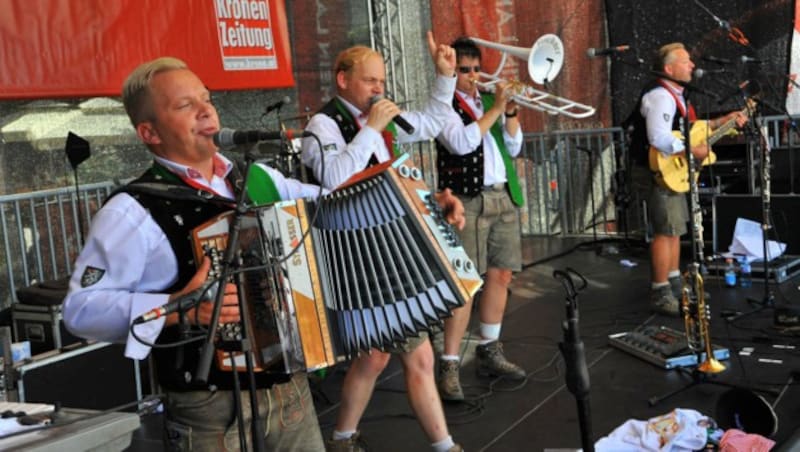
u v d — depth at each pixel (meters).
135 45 5.97
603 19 8.95
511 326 5.86
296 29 7.54
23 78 5.34
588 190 9.27
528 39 9.02
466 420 4.12
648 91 5.54
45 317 4.48
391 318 2.20
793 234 6.64
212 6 6.57
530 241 9.16
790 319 5.14
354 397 3.33
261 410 2.15
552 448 3.72
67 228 5.92
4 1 5.26
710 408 4.04
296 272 2.05
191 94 2.09
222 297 1.89
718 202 6.95
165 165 2.12
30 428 1.80
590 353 5.03
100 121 6.23
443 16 8.77
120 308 1.95
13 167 5.73
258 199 2.28
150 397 2.10
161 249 2.02
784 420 3.81
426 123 3.96
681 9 8.52
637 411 4.08
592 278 7.17
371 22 8.23
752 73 8.21
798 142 7.87
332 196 2.21
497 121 4.52
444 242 2.27
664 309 5.74
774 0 8.09
